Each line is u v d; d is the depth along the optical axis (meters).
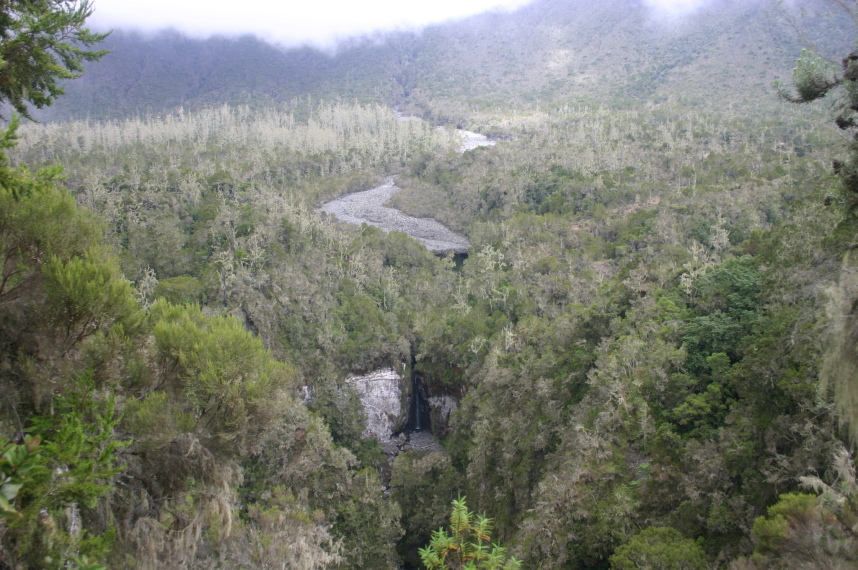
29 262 13.09
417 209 117.44
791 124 121.56
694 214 69.25
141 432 13.27
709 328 30.36
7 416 11.45
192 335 15.51
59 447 9.49
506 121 199.12
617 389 30.41
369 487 36.88
